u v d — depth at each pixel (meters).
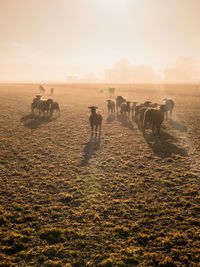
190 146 12.69
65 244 5.13
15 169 9.37
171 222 5.96
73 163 10.27
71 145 13.03
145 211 6.49
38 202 6.91
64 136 14.88
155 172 9.25
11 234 5.35
